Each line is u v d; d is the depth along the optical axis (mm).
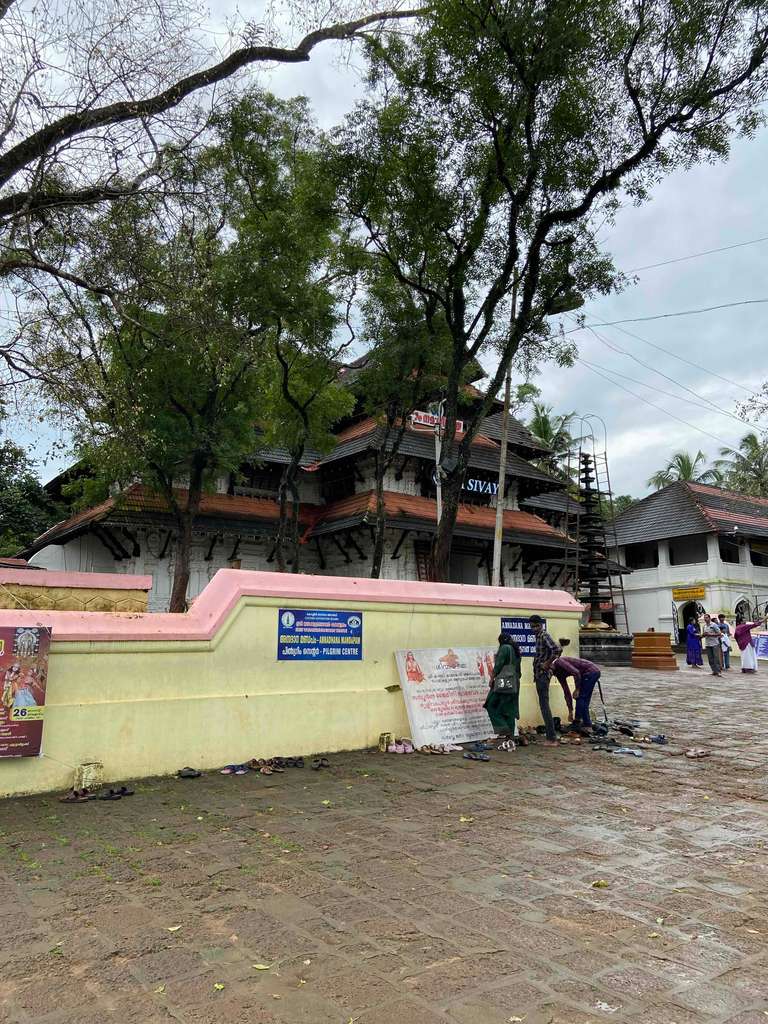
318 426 18219
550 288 12680
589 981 3273
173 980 3199
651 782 7316
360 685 8625
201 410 16312
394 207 12562
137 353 15031
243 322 14625
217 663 7488
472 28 10203
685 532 37219
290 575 8297
